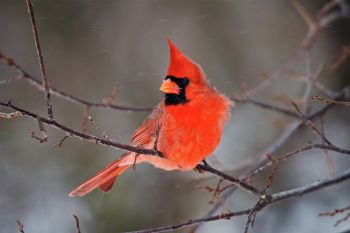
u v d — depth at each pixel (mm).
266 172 10547
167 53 11273
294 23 11344
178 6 11508
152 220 9930
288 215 10664
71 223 9922
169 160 6508
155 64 11188
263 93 11133
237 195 10609
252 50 11289
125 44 11234
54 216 10062
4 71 10688
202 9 11461
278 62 11180
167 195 10094
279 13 11414
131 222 9859
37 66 10781
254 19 11422
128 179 10094
